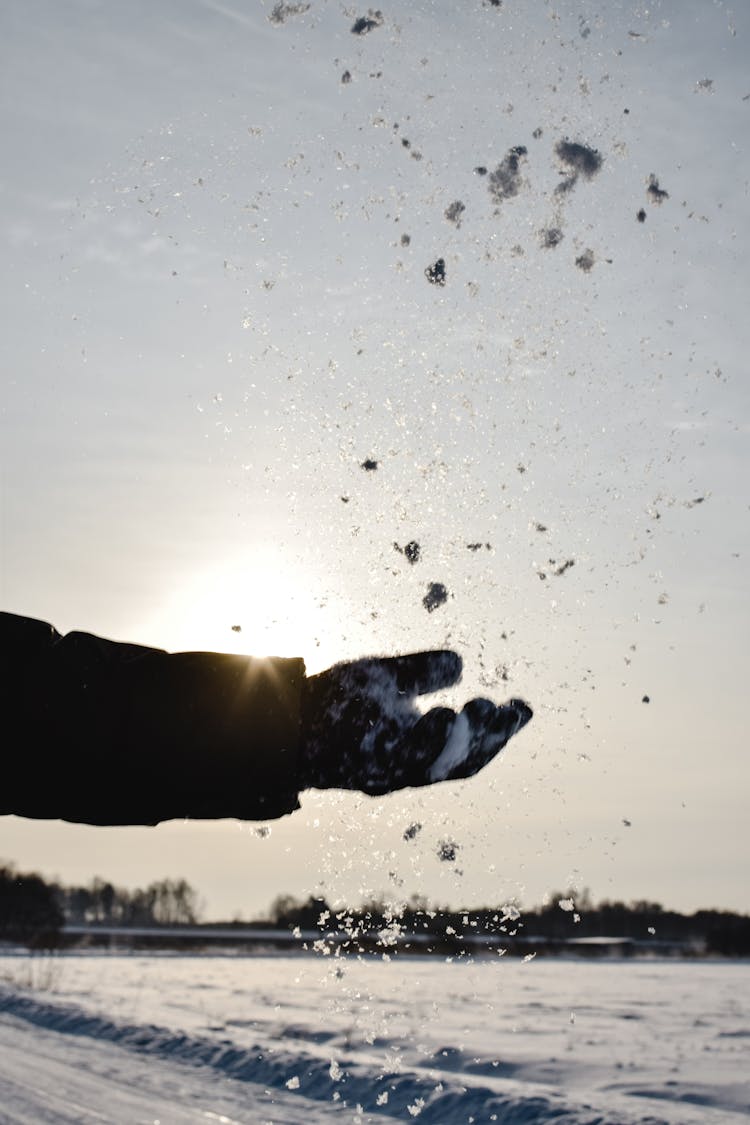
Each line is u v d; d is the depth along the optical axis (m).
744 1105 13.45
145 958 51.47
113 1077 14.01
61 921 58.97
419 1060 16.81
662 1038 20.58
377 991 31.06
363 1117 12.05
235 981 35.44
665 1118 11.78
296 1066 14.54
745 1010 27.98
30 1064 14.84
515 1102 12.27
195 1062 15.59
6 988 26.42
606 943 79.19
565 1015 25.16
